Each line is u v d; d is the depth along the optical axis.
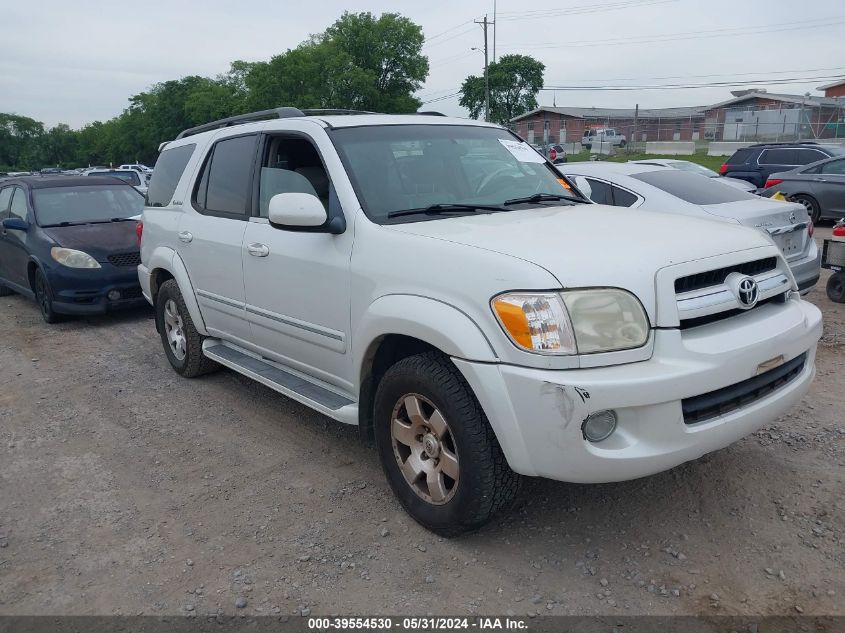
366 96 56.88
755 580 2.99
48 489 4.05
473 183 4.11
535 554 3.22
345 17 59.41
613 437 2.81
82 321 8.34
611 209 3.98
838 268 7.48
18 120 130.00
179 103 79.62
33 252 8.12
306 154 4.13
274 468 4.19
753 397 3.10
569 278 2.80
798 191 13.88
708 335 2.95
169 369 6.20
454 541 3.35
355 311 3.58
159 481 4.09
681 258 2.99
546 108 68.81
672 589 2.95
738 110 47.84
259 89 56.75
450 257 3.09
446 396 3.07
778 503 3.54
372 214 3.63
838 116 43.69
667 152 44.72
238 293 4.63
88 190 9.22
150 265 5.80
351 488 3.90
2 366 6.57
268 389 5.55
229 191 4.82
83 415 5.19
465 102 74.94
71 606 3.01
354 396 3.83
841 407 4.68
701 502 3.58
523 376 2.76
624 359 2.79
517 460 2.88
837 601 2.84
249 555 3.32
